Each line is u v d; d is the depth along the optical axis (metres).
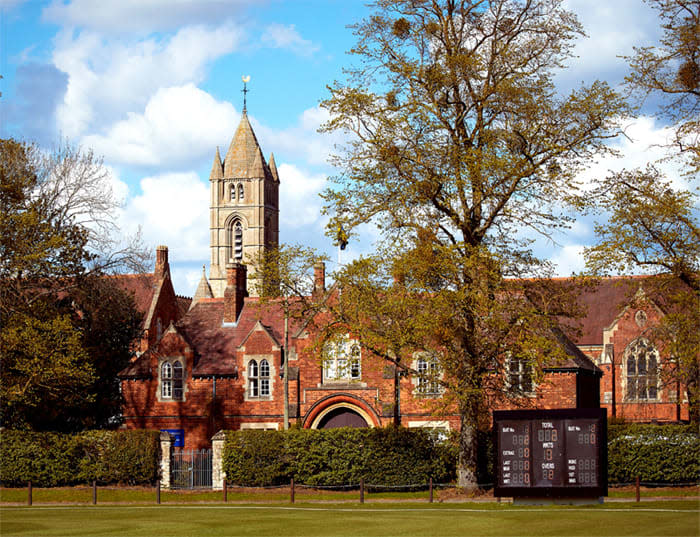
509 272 44.25
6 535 31.00
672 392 71.88
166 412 64.94
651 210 41.31
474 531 30.28
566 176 42.16
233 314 68.56
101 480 52.06
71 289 59.69
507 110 43.31
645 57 42.16
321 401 61.59
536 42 44.03
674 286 43.19
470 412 45.28
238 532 31.09
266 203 187.50
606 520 32.12
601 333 77.56
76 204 59.97
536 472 38.72
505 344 43.88
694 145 41.97
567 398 58.84
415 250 42.34
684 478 46.69
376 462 49.97
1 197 55.59
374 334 43.78
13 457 52.06
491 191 42.94
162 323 98.44
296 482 50.69
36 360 51.47
